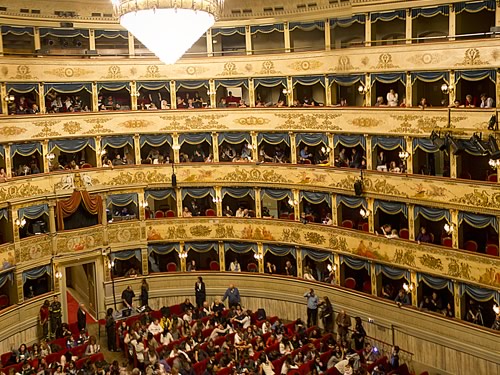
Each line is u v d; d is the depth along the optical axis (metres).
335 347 28.42
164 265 40.19
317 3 35.25
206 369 26.80
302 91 38.41
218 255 38.91
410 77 31.11
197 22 15.87
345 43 36.53
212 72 38.09
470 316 29.02
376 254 32.62
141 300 36.44
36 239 34.62
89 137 37.53
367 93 33.03
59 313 33.03
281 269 38.97
